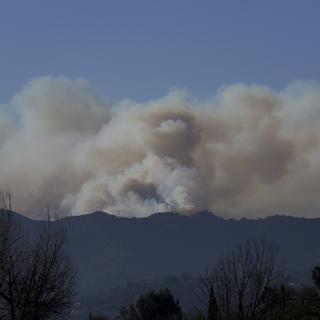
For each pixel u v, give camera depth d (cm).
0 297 11262
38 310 11194
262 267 14925
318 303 15438
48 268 11400
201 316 16525
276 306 14725
